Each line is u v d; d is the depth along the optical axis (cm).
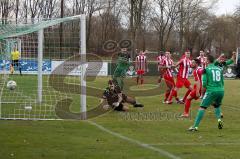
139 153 1550
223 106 3122
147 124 2227
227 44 13825
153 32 12144
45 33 2975
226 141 1797
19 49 3497
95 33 11638
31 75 4962
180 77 3158
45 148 1606
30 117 2389
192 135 1927
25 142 1706
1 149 1582
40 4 10794
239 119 2458
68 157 1473
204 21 13450
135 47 8312
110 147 1644
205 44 13912
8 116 2411
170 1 11769
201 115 2038
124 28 11244
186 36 12588
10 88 3562
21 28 2500
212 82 2034
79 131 1981
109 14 11344
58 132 1942
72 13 11200
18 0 10556
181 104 3178
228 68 6944
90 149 1602
